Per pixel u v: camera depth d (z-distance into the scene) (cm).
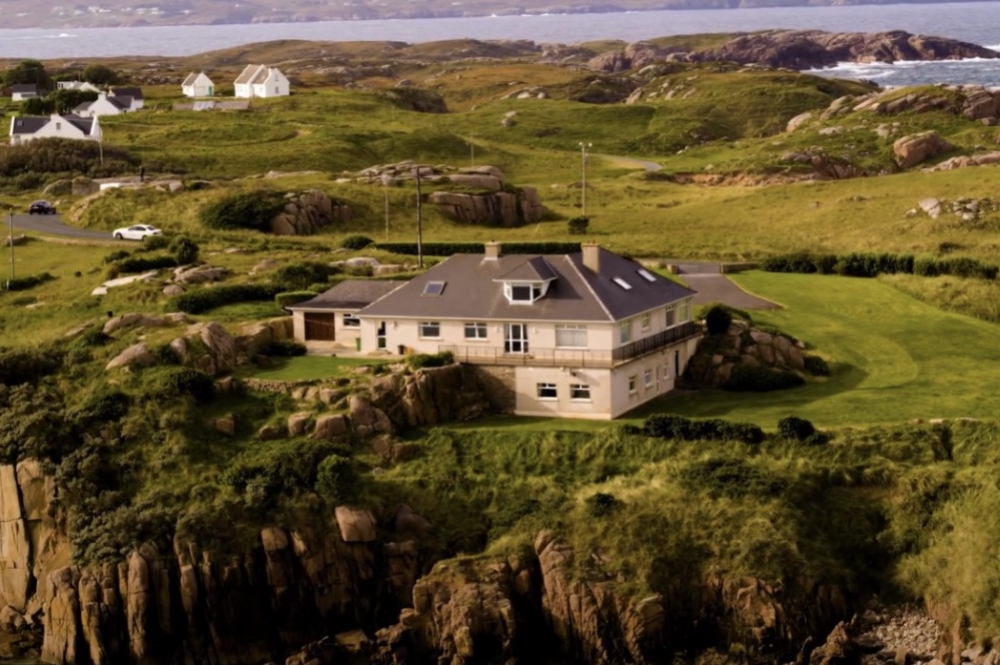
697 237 17350
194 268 14000
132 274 14462
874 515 9200
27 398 10419
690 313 11462
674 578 8625
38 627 9331
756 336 11431
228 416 10144
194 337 10931
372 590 9081
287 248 16062
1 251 16612
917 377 11112
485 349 10650
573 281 10669
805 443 9700
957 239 16275
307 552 9050
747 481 9250
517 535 9081
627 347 10438
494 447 9919
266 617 9031
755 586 8488
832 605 8594
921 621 8538
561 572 8681
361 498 9381
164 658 8969
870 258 14450
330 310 11588
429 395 10306
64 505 9475
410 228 18162
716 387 11050
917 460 9588
